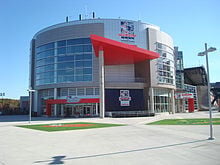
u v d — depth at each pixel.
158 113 41.53
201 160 6.60
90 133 14.20
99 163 6.46
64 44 42.59
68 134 13.80
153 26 45.56
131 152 7.98
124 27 42.34
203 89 73.19
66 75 41.41
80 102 38.31
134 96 39.53
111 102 38.28
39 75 45.47
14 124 23.48
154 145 9.34
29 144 10.11
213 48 11.38
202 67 72.38
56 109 42.38
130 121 25.89
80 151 8.31
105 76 43.06
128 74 44.06
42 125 21.53
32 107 52.31
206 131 14.19
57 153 7.99
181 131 14.48
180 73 65.44
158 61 43.25
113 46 32.91
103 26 41.78
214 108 78.75
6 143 10.48
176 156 7.19
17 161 6.82
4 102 95.94
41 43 45.94
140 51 35.75
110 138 11.73
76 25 42.41
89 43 41.47
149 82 41.03
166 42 46.34
